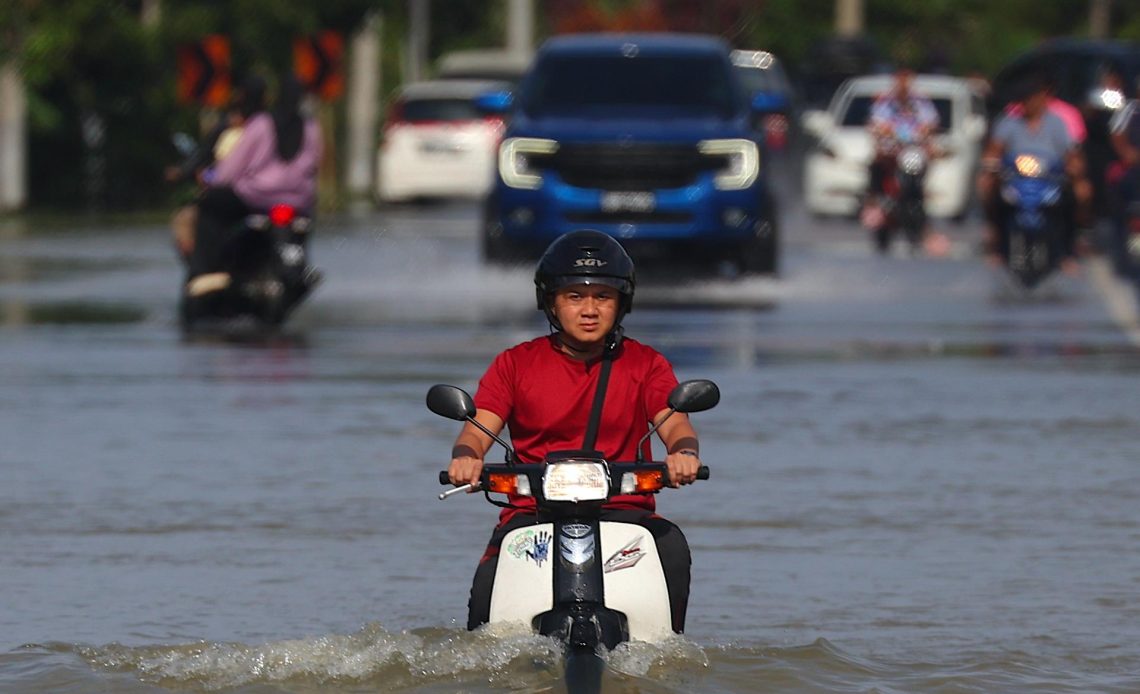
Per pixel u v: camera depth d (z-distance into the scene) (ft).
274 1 350.64
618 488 58.03
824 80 437.99
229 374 134.82
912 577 77.41
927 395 126.41
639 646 57.82
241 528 86.74
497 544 60.64
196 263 161.07
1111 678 61.93
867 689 59.88
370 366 138.62
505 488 58.08
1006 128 204.54
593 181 195.62
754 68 349.00
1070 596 74.18
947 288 201.36
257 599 73.67
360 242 261.85
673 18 594.24
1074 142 204.64
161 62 344.08
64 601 73.26
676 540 60.49
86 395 125.29
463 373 135.03
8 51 305.94
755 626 69.10
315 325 164.55
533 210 196.34
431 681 58.08
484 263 202.59
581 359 62.08
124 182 346.95
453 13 550.36
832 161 309.83
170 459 103.40
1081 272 221.05
